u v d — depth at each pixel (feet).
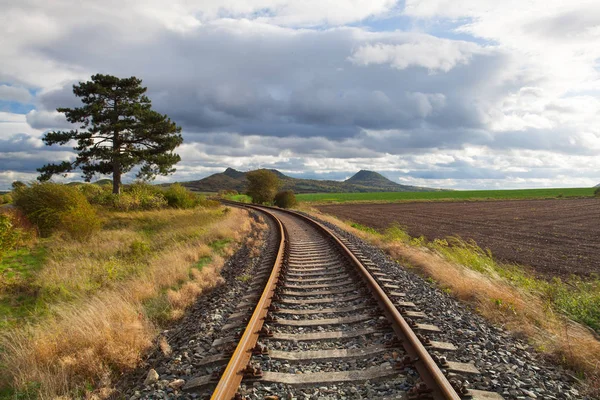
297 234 59.88
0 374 15.79
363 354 14.85
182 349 16.79
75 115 94.73
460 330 17.58
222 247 49.47
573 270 44.50
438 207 202.49
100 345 16.48
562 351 15.29
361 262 33.45
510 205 202.39
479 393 11.69
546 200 247.09
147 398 12.90
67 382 14.48
